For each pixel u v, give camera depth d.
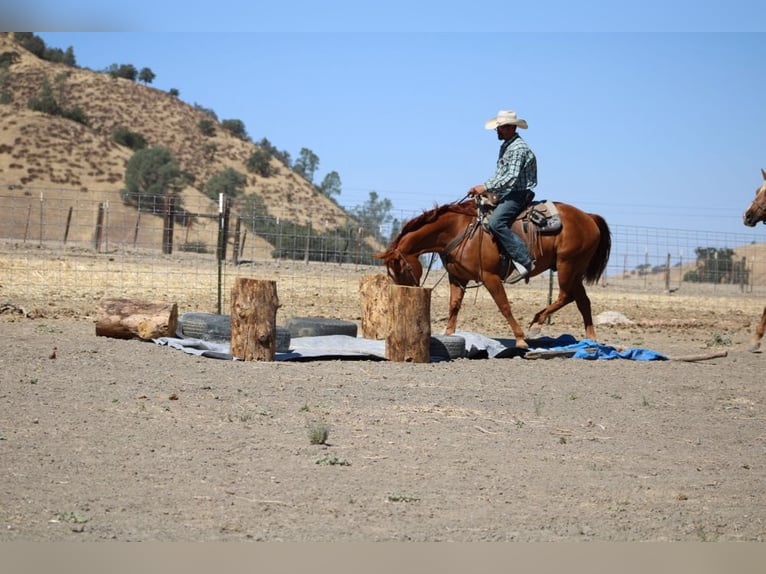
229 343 14.05
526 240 14.88
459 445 9.12
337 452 8.58
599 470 8.49
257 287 13.12
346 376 12.38
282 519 6.68
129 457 8.05
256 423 9.58
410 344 13.70
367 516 6.83
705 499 7.75
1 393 10.17
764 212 16.95
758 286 46.28
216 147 125.12
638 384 13.07
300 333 15.35
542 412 10.89
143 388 10.85
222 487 7.34
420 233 14.79
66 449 8.19
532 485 7.86
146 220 63.59
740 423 10.98
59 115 108.38
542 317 15.50
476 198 14.77
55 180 88.06
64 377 11.19
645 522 7.04
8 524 6.30
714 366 15.24
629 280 44.53
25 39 137.38
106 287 23.02
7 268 24.78
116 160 97.62
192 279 25.75
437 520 6.82
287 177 122.12
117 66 144.62
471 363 14.15
